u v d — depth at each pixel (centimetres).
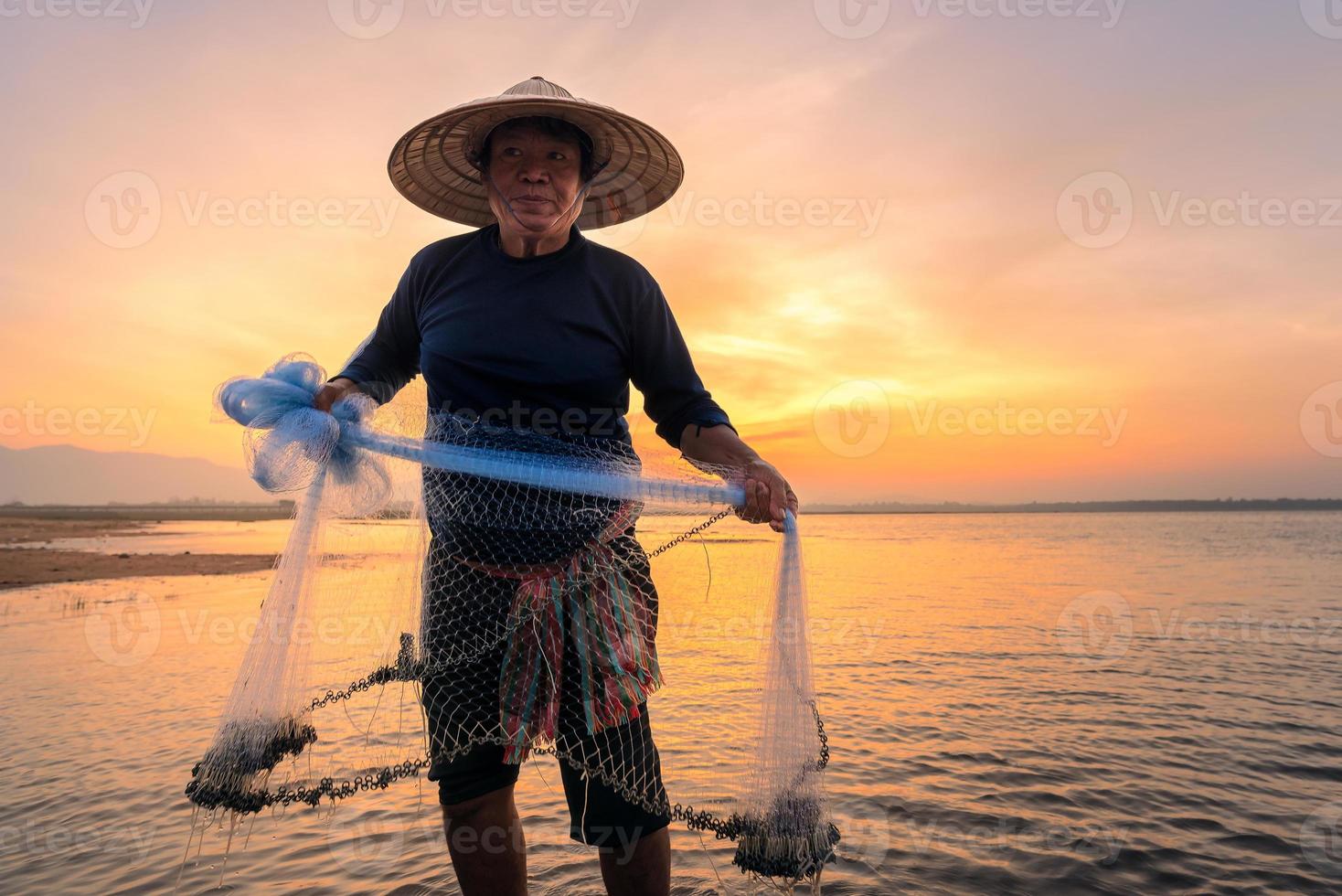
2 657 780
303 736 221
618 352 234
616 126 241
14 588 1360
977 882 301
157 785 409
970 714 591
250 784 207
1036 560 2778
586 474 218
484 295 228
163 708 578
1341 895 297
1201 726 567
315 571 222
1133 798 407
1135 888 301
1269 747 513
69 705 588
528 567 219
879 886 295
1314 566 2519
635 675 221
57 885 296
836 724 555
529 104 219
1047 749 497
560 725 216
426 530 235
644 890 217
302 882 295
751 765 219
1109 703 638
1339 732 554
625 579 228
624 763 215
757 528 242
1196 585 1873
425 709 221
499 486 219
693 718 280
